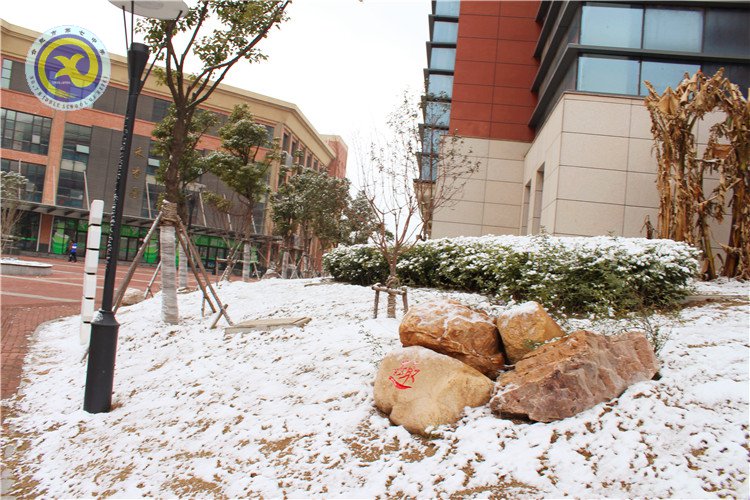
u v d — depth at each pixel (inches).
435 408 171.2
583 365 165.6
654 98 449.7
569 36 633.6
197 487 165.0
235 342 313.4
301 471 162.6
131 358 323.6
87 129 1747.0
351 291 459.2
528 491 134.2
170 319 382.9
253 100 1934.1
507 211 777.6
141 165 1808.6
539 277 311.0
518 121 816.3
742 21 570.6
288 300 459.8
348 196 668.1
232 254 757.9
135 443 202.4
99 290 779.4
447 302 211.5
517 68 829.2
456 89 831.1
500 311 302.7
